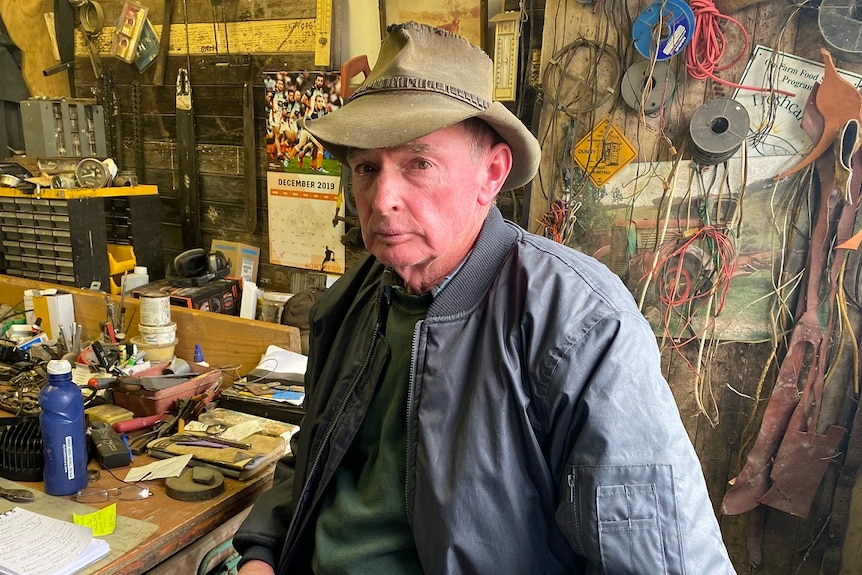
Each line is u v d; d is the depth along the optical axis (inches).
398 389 36.7
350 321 42.8
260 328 66.4
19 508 42.8
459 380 32.7
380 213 32.5
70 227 78.4
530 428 30.2
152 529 41.2
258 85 86.0
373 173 33.8
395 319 38.2
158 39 92.0
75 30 97.8
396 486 34.7
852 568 65.0
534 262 33.3
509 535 30.4
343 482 38.7
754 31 60.3
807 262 62.5
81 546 38.3
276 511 43.7
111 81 96.3
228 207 91.8
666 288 66.8
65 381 45.4
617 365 29.0
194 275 82.7
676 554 27.3
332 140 30.7
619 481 27.8
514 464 30.5
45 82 101.2
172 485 45.8
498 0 71.6
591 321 30.1
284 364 64.2
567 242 69.3
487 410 31.0
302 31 81.7
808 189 61.2
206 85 89.6
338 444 38.4
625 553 27.5
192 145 91.8
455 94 32.2
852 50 57.3
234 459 49.0
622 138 65.9
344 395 39.5
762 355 65.2
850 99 57.9
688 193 64.6
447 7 73.0
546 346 30.3
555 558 32.2
